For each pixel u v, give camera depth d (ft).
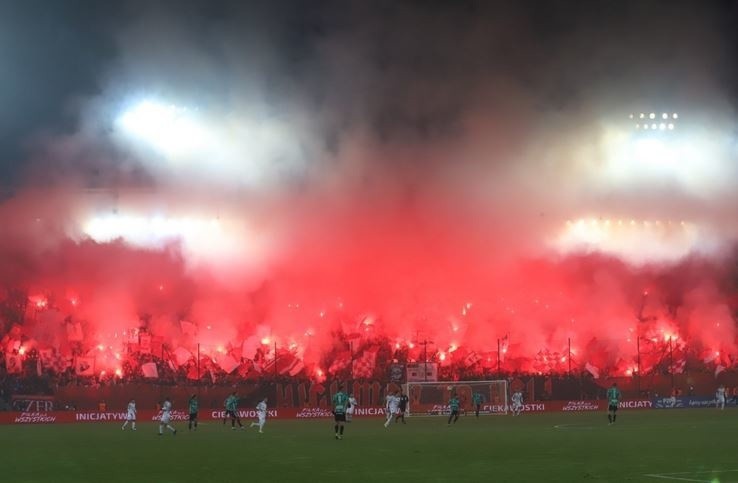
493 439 128.98
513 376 249.14
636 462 92.63
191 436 146.00
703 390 256.93
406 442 124.88
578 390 247.91
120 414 210.18
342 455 104.17
